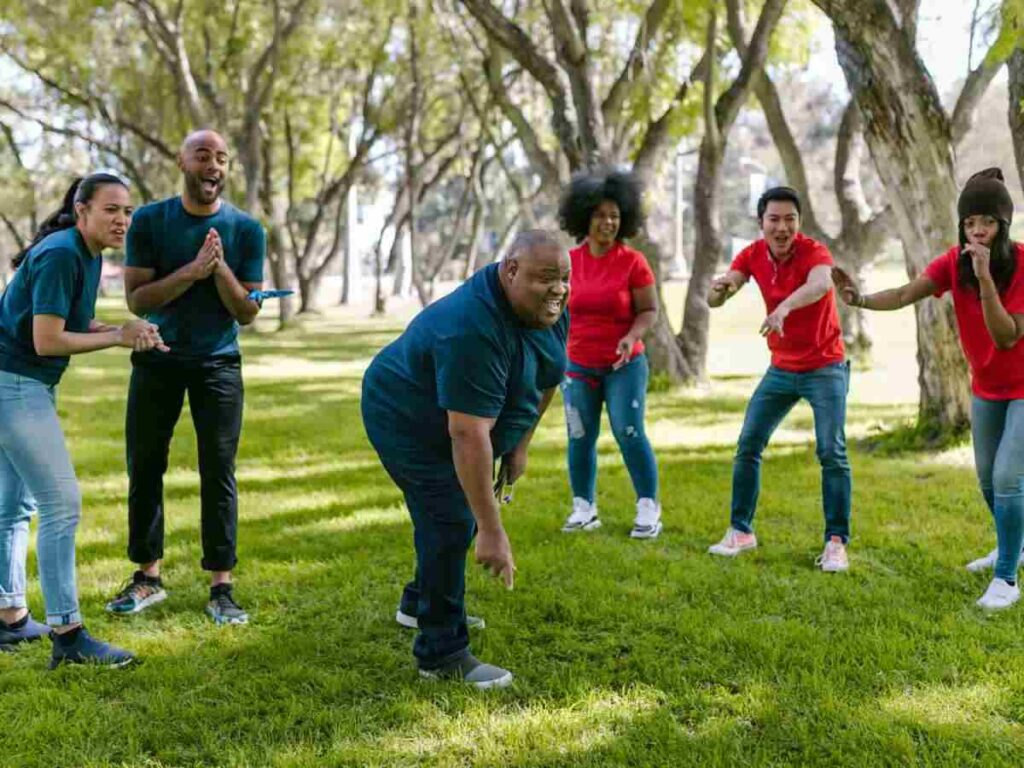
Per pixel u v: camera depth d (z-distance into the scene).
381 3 22.45
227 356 4.38
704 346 13.11
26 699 3.53
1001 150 25.98
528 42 11.89
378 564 5.19
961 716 3.31
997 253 4.26
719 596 4.59
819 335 4.96
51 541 3.81
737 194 50.03
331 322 29.14
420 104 26.92
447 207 59.59
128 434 4.39
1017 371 4.37
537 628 4.18
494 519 3.30
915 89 7.39
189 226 4.30
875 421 9.80
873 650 3.87
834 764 3.03
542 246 3.19
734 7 12.31
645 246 12.77
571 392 5.70
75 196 3.90
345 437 9.54
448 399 3.24
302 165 31.95
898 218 7.78
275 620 4.36
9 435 3.76
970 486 6.80
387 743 3.19
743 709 3.38
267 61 23.05
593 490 5.87
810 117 35.25
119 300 43.91
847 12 7.36
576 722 3.29
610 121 13.08
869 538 5.48
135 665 3.85
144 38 24.77
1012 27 6.05
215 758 3.14
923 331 8.20
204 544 4.38
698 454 8.34
